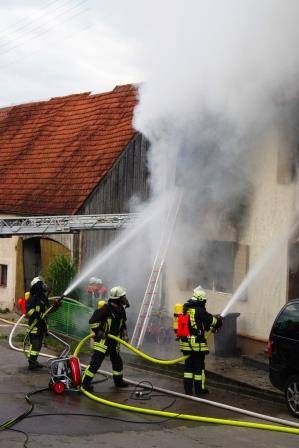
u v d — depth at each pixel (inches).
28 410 313.6
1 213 811.4
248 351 477.4
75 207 703.7
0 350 497.7
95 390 370.0
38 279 435.8
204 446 267.6
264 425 297.7
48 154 837.2
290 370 330.3
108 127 792.3
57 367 361.4
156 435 281.9
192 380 363.9
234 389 385.1
